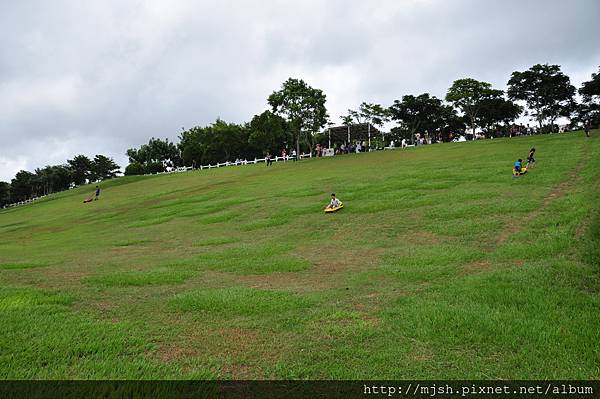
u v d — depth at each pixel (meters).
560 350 5.22
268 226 18.36
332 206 20.19
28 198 134.62
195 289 9.05
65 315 7.08
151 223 22.95
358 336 6.03
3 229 30.56
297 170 41.44
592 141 31.39
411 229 15.20
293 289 8.90
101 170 135.38
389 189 23.61
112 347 5.71
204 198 30.06
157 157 115.19
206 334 6.28
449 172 26.38
